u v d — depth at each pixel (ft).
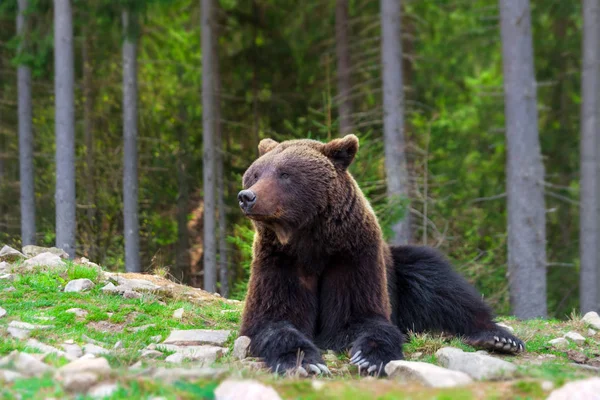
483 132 73.67
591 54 50.26
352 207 23.41
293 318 23.29
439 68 76.43
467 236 65.41
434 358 22.56
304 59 78.33
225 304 31.17
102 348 22.15
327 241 23.24
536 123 50.60
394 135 59.26
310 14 76.69
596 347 26.96
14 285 29.19
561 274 66.59
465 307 26.76
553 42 72.49
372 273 23.57
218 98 72.59
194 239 80.79
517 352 25.14
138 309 27.53
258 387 15.43
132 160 65.26
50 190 75.66
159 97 82.64
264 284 23.36
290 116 77.77
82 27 70.85
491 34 72.95
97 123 80.12
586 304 49.90
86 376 15.31
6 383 15.42
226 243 71.77
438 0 72.69
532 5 70.90
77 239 66.90
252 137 80.28
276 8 78.33
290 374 19.80
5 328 22.90
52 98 79.51
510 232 50.96
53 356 18.70
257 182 22.36
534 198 50.14
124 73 65.46
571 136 70.59
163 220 78.13
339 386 16.49
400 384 16.97
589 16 50.29
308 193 22.56
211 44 67.41
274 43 78.07
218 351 22.61
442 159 73.41
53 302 27.43
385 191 60.34
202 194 80.48
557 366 21.31
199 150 80.48
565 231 70.13
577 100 75.10
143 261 73.72
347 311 23.43
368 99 76.38
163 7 65.98
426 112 76.18
